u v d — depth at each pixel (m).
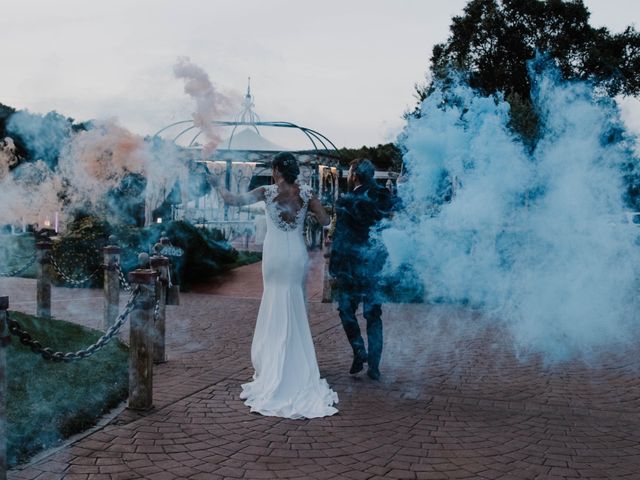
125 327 7.29
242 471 3.32
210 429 3.96
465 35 24.41
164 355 5.68
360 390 4.93
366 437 3.87
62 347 5.66
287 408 4.28
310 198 4.86
